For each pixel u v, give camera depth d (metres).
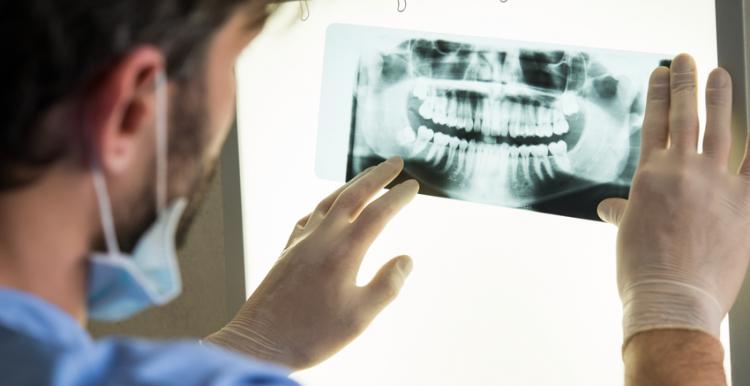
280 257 0.91
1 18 0.43
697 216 0.78
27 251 0.48
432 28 0.86
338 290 0.86
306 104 0.91
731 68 0.78
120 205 0.50
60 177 0.48
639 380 0.73
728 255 0.79
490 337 0.88
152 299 0.55
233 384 0.45
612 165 0.82
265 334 0.86
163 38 0.47
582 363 0.85
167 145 0.51
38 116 0.45
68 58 0.44
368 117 0.89
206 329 1.09
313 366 0.89
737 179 0.79
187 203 0.57
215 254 1.06
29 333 0.45
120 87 0.45
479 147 0.86
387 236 0.90
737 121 0.79
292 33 0.91
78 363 0.44
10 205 0.47
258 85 0.93
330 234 0.88
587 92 0.82
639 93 0.81
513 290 0.87
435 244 0.89
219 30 0.51
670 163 0.80
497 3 0.84
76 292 0.51
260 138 0.94
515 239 0.86
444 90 0.86
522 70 0.83
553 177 0.84
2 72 0.43
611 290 0.83
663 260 0.78
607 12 0.81
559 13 0.82
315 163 0.92
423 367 0.90
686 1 0.79
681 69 0.79
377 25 0.88
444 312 0.89
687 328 0.75
